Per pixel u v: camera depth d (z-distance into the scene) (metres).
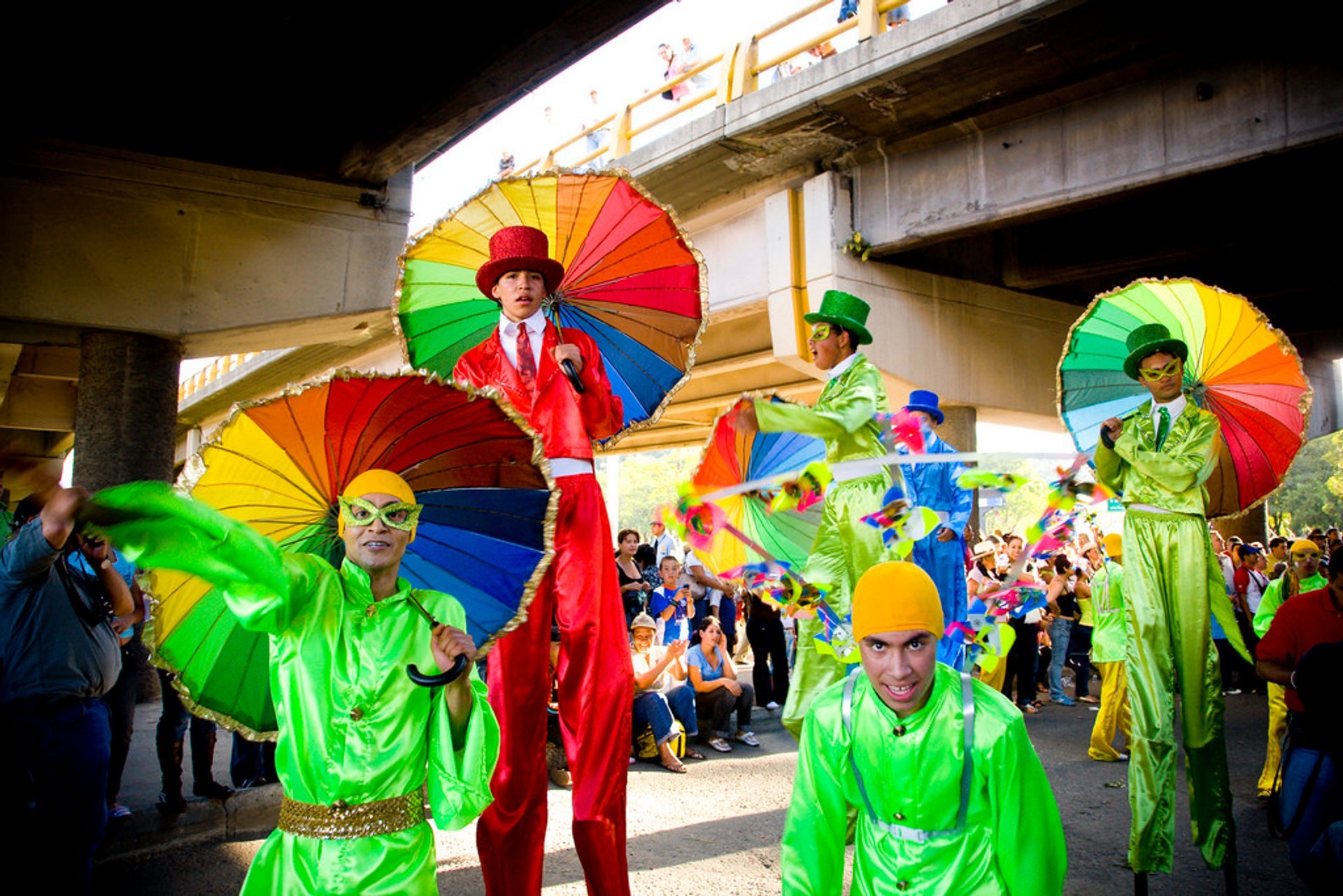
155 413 9.71
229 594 2.29
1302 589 8.60
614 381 4.20
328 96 9.85
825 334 4.18
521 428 2.50
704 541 3.65
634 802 6.16
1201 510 4.18
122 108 9.62
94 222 9.37
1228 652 11.62
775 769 7.19
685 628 8.12
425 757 2.42
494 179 3.75
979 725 2.39
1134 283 4.84
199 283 9.75
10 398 22.48
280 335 10.77
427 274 3.91
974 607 3.72
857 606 2.44
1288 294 14.23
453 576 2.83
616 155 13.91
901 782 2.41
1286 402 4.86
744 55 11.75
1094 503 3.36
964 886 2.39
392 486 2.48
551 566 3.41
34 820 3.65
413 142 9.66
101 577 3.87
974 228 10.94
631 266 4.02
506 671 3.33
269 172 10.15
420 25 8.42
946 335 12.83
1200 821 4.16
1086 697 11.07
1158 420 4.28
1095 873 4.64
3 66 9.02
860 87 10.05
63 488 2.01
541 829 3.35
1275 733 6.05
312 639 2.37
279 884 2.30
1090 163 9.96
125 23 8.64
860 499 4.06
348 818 2.29
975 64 9.54
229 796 5.80
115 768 5.52
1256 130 8.85
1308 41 8.57
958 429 13.12
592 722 3.29
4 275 8.97
